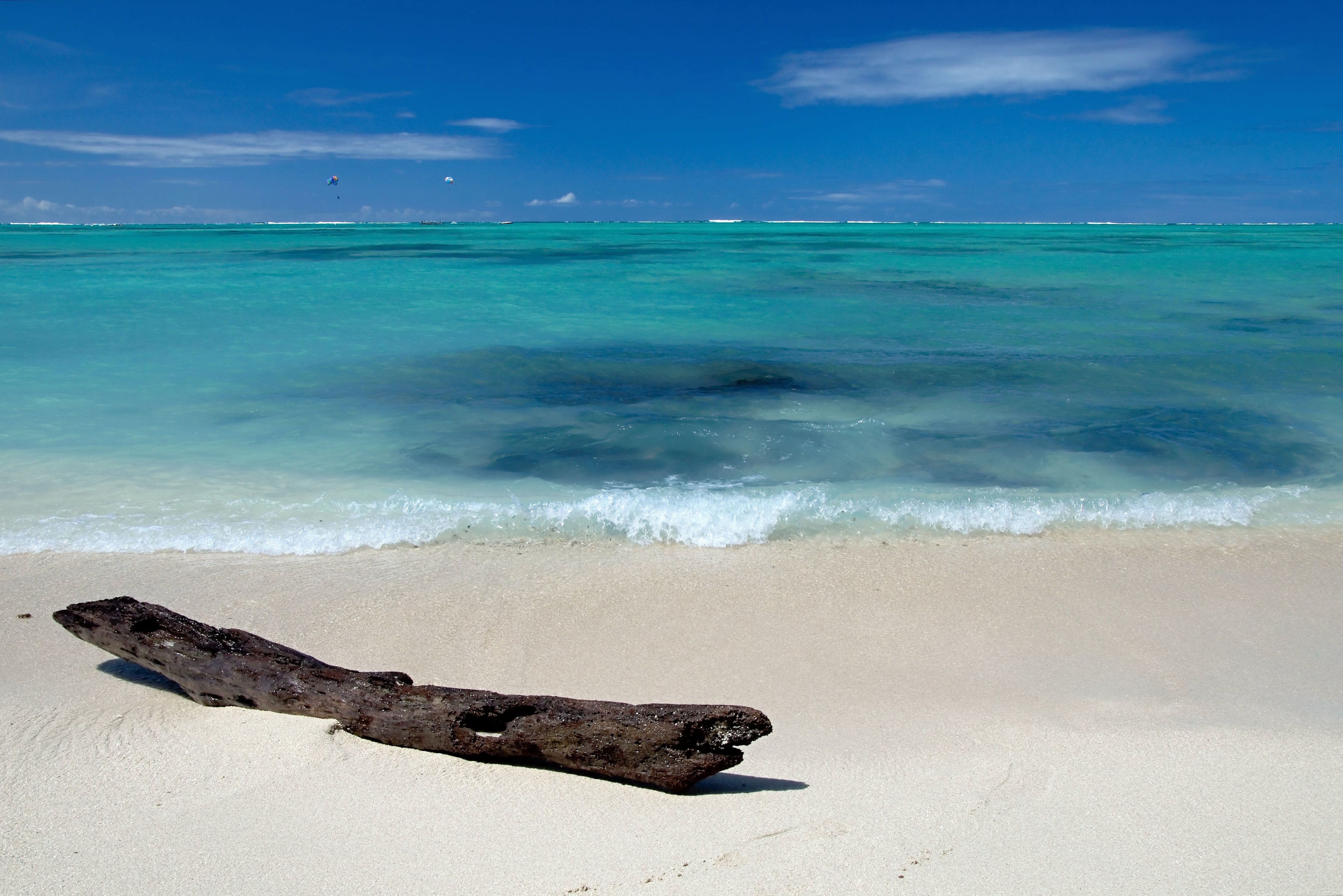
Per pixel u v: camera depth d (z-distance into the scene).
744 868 3.21
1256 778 3.95
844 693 4.95
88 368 14.45
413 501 8.27
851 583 6.58
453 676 5.14
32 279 28.73
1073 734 4.44
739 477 9.31
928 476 9.31
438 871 3.19
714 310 22.62
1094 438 10.69
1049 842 3.41
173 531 7.50
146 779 3.80
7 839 3.35
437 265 37.56
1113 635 5.74
